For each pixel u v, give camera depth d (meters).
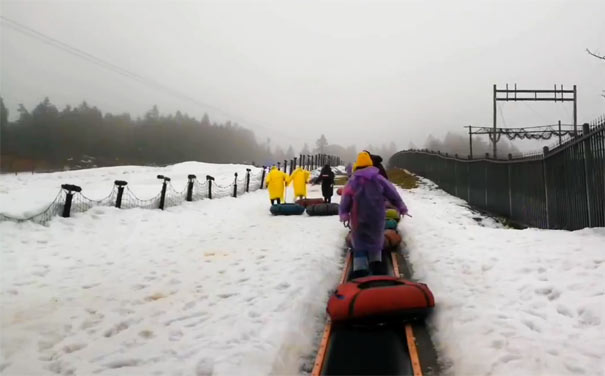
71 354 3.37
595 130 5.83
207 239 8.25
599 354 2.73
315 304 4.43
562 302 3.61
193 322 3.96
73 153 118.25
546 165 7.94
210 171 28.38
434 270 5.08
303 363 3.30
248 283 5.08
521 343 3.00
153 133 145.12
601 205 5.82
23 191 12.67
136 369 3.09
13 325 3.97
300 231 8.61
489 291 4.12
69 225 8.23
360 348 3.42
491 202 11.57
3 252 6.45
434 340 3.57
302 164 33.91
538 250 5.17
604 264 4.27
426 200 14.42
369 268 4.81
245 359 3.10
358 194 4.59
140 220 9.64
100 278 5.60
